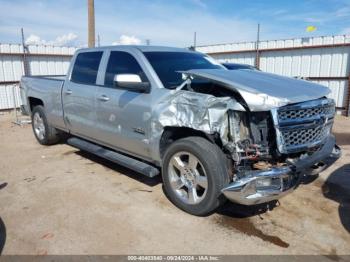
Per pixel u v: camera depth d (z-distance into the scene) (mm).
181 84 3689
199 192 3629
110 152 4656
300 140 3248
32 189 4262
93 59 4918
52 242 3043
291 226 3359
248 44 13461
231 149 3129
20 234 3178
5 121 9727
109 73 4531
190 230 3262
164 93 3652
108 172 4906
